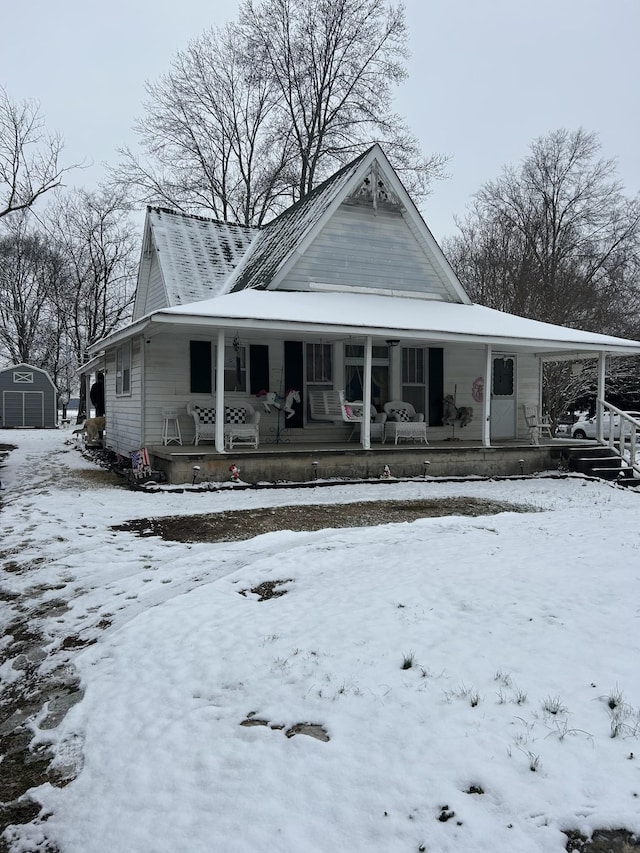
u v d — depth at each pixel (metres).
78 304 40.44
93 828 3.04
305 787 3.08
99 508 10.10
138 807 3.10
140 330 12.33
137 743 3.63
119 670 4.54
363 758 3.25
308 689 3.96
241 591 6.00
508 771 3.06
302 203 17.67
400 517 10.08
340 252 15.69
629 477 15.29
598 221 35.44
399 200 16.20
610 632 4.57
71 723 3.99
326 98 31.28
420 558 6.76
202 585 6.22
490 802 2.89
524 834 2.71
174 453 12.27
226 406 14.67
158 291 18.64
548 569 6.12
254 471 12.75
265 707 3.82
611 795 2.88
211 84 31.58
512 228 36.16
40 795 3.38
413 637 4.62
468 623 4.85
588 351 16.94
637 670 3.99
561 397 30.33
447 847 2.67
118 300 40.97
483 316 16.31
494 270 33.25
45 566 7.05
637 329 31.92
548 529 8.20
